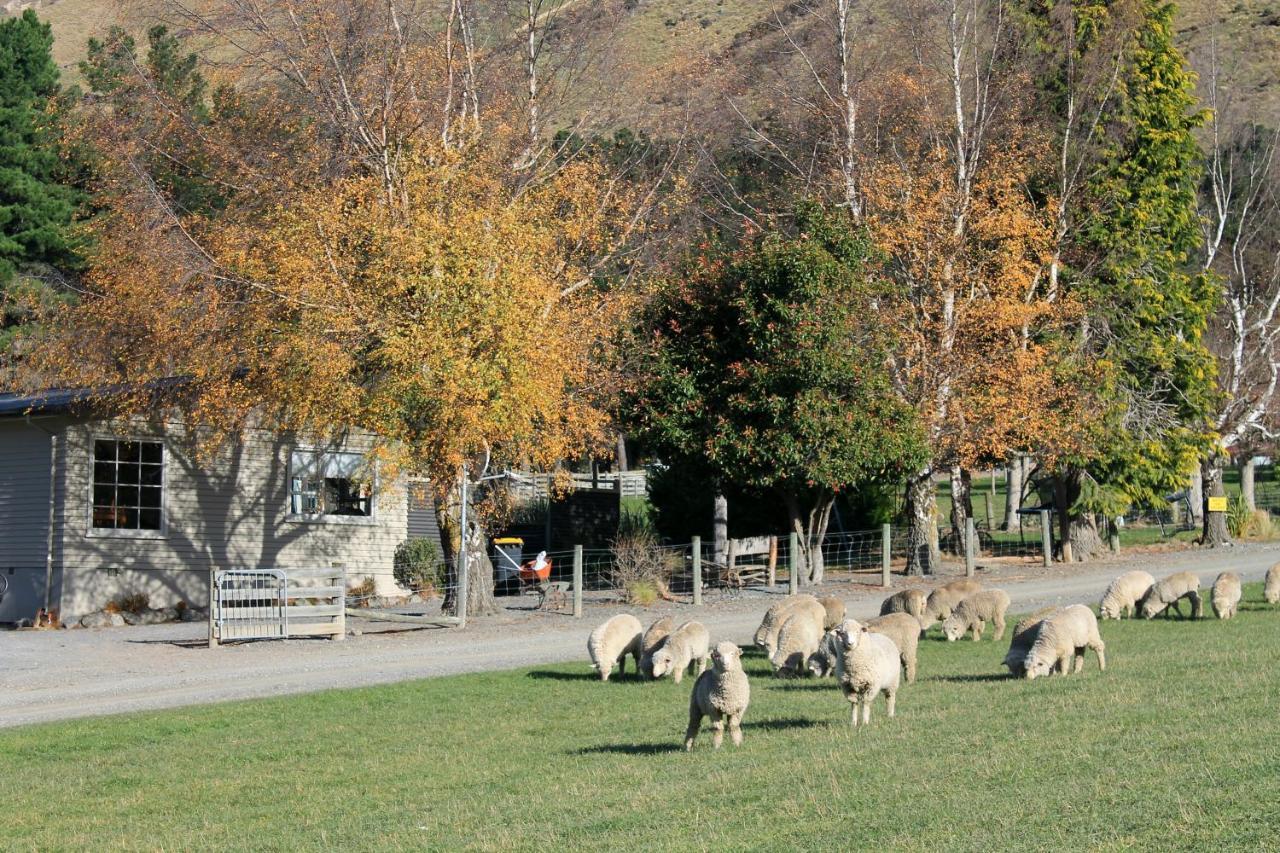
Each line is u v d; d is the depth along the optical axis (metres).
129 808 11.91
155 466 29.30
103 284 28.02
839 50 32.94
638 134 34.84
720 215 36.19
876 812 8.95
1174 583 21.06
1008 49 34.66
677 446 29.69
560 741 13.71
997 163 31.69
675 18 96.56
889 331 29.62
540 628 24.38
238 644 23.17
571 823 9.62
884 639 12.90
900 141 33.78
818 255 28.47
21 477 28.67
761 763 11.11
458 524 26.52
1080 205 34.97
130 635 25.45
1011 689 14.55
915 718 12.85
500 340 24.12
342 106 26.70
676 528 38.25
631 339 29.56
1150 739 10.62
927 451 29.31
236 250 25.39
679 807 9.74
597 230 29.11
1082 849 7.62
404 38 27.44
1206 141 51.38
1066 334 34.19
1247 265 46.75
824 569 33.56
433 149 25.45
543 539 39.03
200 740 14.88
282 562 30.83
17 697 18.33
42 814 11.83
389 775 12.61
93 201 34.75
